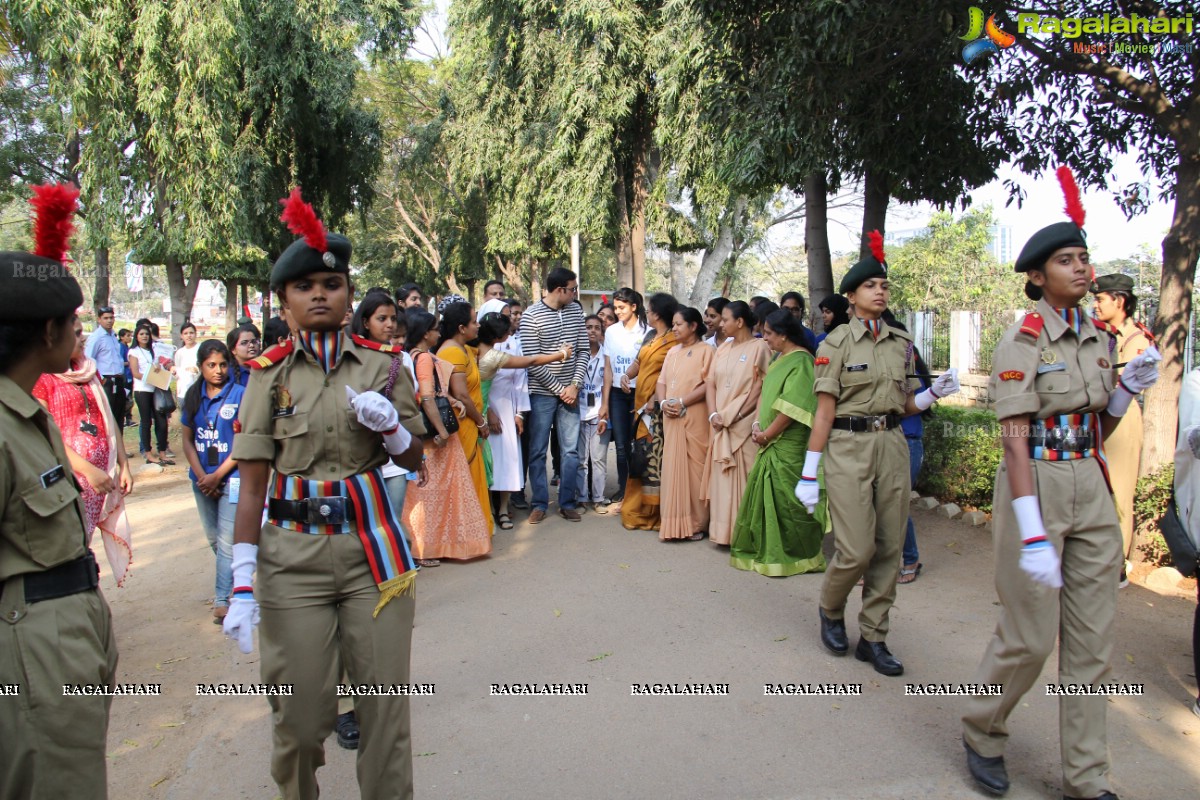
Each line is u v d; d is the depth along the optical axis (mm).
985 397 11344
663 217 15586
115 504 4328
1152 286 9148
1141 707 3682
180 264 14820
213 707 4008
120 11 11742
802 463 5605
